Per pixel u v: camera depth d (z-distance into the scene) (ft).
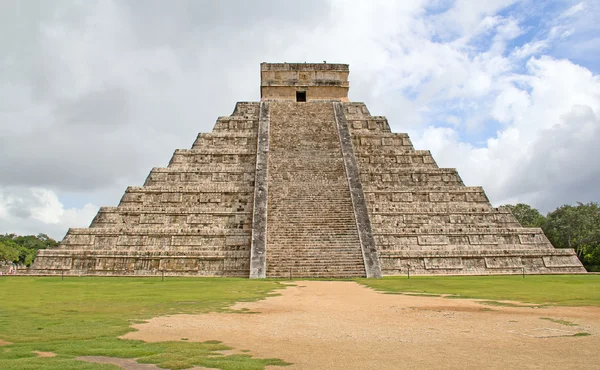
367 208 107.24
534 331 32.96
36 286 68.59
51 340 29.37
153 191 115.24
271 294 58.59
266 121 133.49
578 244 188.65
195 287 68.03
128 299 52.19
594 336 31.01
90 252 101.14
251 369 22.56
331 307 46.14
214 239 105.40
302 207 104.68
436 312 42.37
